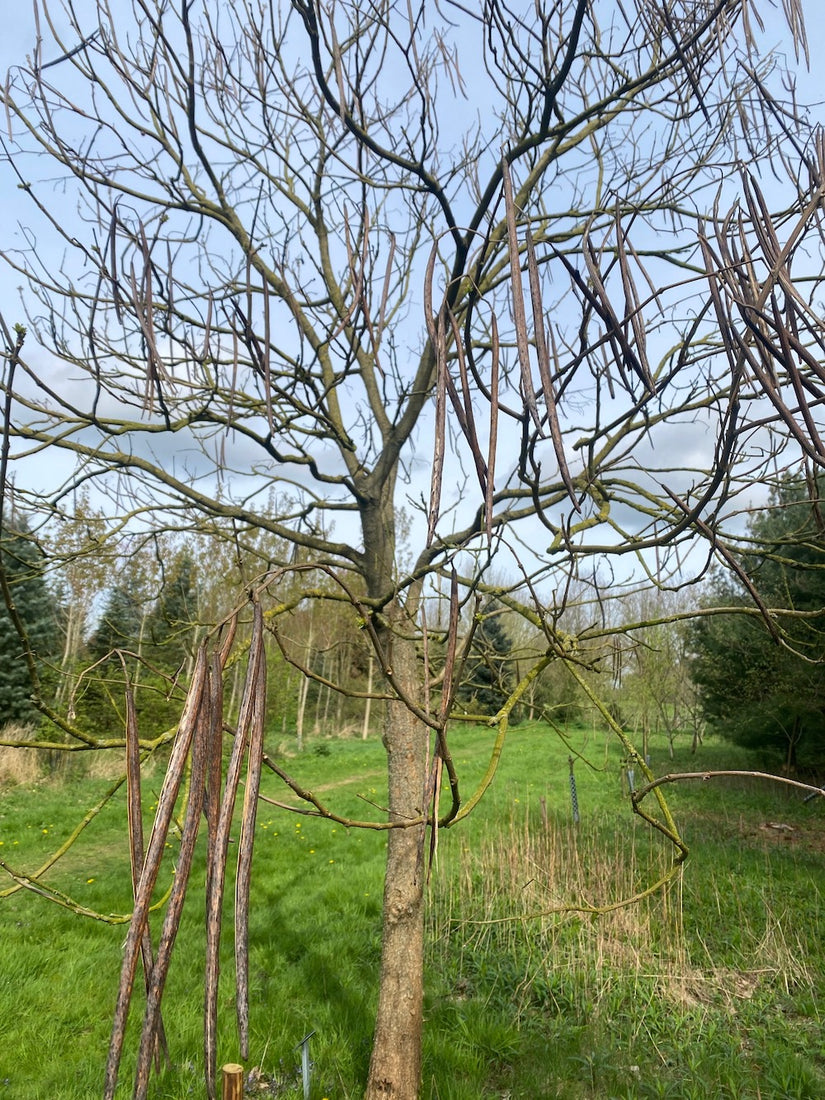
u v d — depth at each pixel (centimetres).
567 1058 408
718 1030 435
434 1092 366
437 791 122
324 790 1376
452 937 559
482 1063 402
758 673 1201
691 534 185
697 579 209
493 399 73
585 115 235
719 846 837
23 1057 398
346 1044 411
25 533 304
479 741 2186
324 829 955
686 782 1329
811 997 472
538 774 1454
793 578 995
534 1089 381
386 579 362
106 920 200
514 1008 459
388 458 356
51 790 1209
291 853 835
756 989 489
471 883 597
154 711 1098
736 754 1752
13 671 1464
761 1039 429
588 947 516
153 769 1245
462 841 772
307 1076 349
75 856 834
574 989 468
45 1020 436
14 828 956
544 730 2406
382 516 366
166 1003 446
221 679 76
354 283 226
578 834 771
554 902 573
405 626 351
